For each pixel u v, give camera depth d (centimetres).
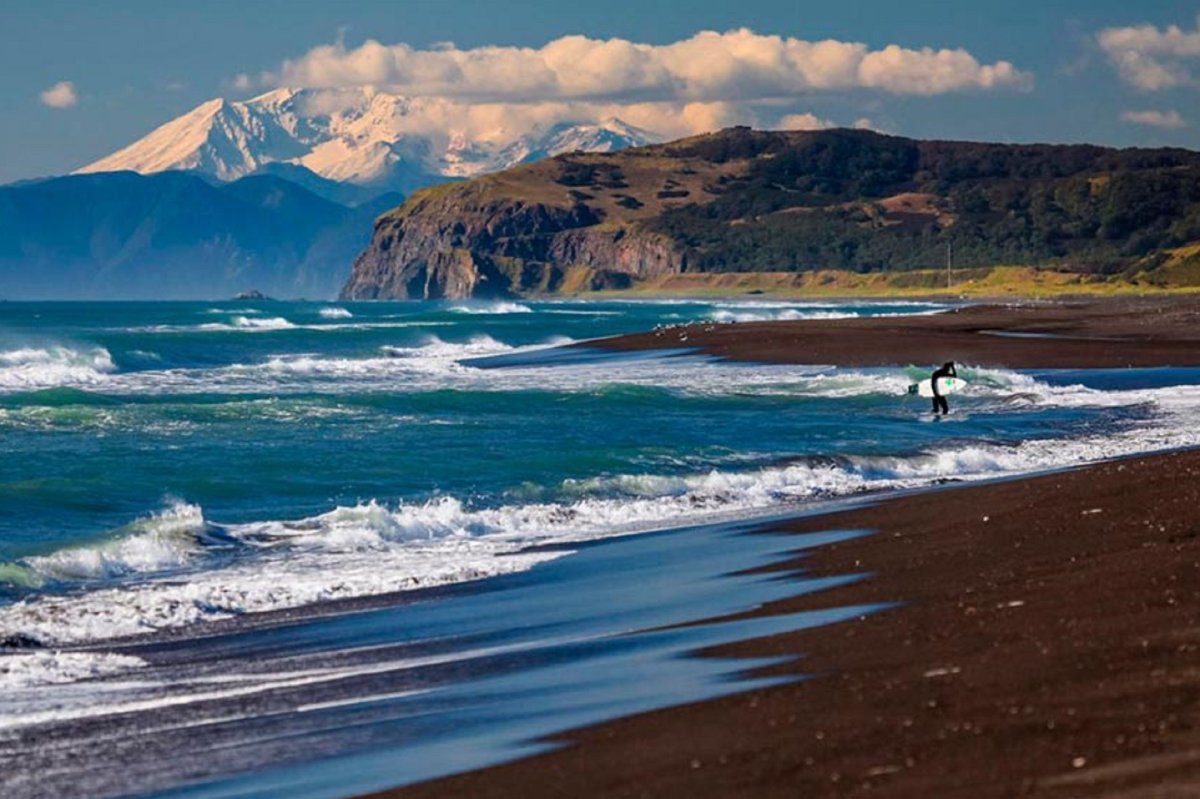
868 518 4575
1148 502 4084
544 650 2903
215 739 2327
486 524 5041
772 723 2005
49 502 5328
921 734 1827
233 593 3803
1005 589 2939
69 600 3731
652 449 6762
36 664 3016
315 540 4697
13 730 2444
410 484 5897
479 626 3281
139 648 3203
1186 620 2311
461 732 2239
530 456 6600
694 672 2488
